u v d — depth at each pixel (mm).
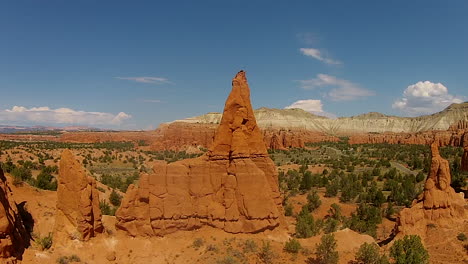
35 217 44531
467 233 45500
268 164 44125
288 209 78875
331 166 157000
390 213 78562
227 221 40531
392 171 126125
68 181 37156
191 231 40375
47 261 33938
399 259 37688
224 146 42406
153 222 39562
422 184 108375
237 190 40906
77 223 36625
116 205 74938
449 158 165250
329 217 78812
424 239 46156
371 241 45656
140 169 157125
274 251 38562
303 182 106438
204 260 36094
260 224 40625
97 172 145875
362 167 157375
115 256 36781
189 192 40906
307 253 39406
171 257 37125
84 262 34812
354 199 93438
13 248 32812
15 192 51906
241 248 38500
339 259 39531
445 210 48312
